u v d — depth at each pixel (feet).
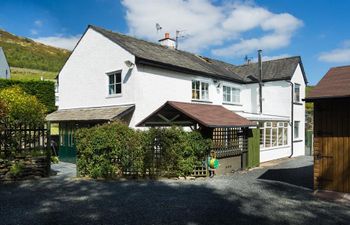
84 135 47.11
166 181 44.70
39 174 46.75
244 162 60.23
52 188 38.96
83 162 47.06
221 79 80.64
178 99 67.62
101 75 67.00
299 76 90.02
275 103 86.63
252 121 65.57
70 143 68.90
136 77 59.47
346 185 35.32
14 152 44.45
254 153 63.67
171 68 65.05
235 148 57.47
